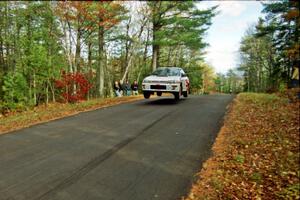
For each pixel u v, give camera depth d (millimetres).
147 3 25625
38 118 11891
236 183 6031
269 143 9031
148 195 5148
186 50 49188
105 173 6039
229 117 11867
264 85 64000
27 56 19234
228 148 7992
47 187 5363
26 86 19469
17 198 4949
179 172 6180
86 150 7500
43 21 26719
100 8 19969
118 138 8625
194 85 52906
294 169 7312
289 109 14109
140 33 27172
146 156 7082
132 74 42750
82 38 23516
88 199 4949
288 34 32469
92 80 29156
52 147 7754
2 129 10148
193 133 9242
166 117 11727
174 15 28359
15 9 27172
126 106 15023
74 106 14867
